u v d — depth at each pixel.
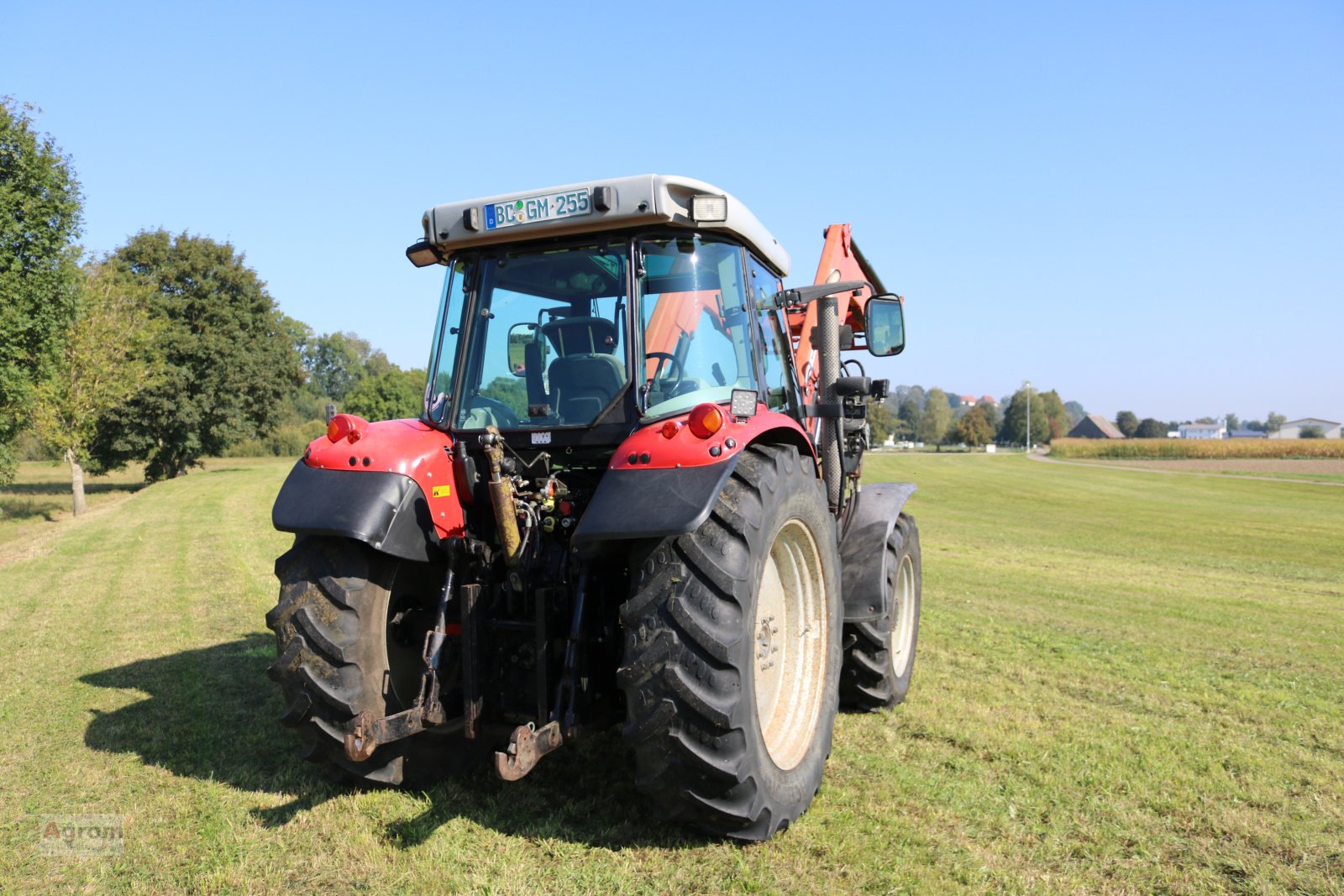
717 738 2.96
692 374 3.58
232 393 40.03
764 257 4.30
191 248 40.22
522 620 3.47
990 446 111.81
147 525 18.23
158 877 3.00
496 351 3.78
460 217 3.71
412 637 3.75
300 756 4.17
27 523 23.27
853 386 4.98
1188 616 8.72
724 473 3.03
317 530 3.30
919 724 4.78
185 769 4.02
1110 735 4.64
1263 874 3.10
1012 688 5.64
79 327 26.42
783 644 3.75
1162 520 23.12
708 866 3.05
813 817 3.49
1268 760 4.30
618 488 3.08
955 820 3.50
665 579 3.03
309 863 3.07
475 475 3.63
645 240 3.61
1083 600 9.66
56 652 6.67
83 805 3.61
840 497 4.85
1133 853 3.26
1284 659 6.75
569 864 3.04
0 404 20.02
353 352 120.50
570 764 3.99
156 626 7.69
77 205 20.41
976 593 10.07
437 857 3.08
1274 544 17.53
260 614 8.23
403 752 3.65
